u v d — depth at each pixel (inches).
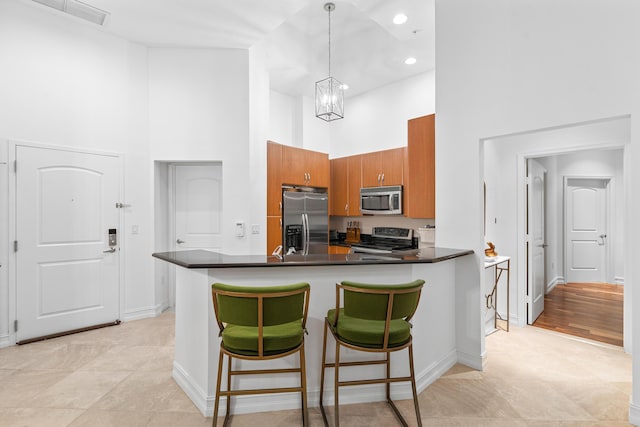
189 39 146.3
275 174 172.2
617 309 169.3
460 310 110.3
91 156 136.9
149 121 151.9
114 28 137.2
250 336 69.4
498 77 100.3
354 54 163.8
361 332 71.5
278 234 172.6
